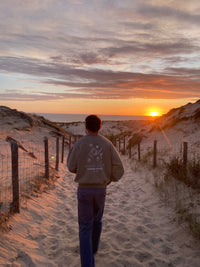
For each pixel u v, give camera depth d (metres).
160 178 6.77
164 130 16.59
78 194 2.54
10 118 17.02
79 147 2.56
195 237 3.17
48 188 6.01
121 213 4.50
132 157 13.52
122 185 7.04
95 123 2.63
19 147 11.58
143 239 3.36
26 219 3.81
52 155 12.59
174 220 3.89
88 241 2.45
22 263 2.60
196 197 4.49
